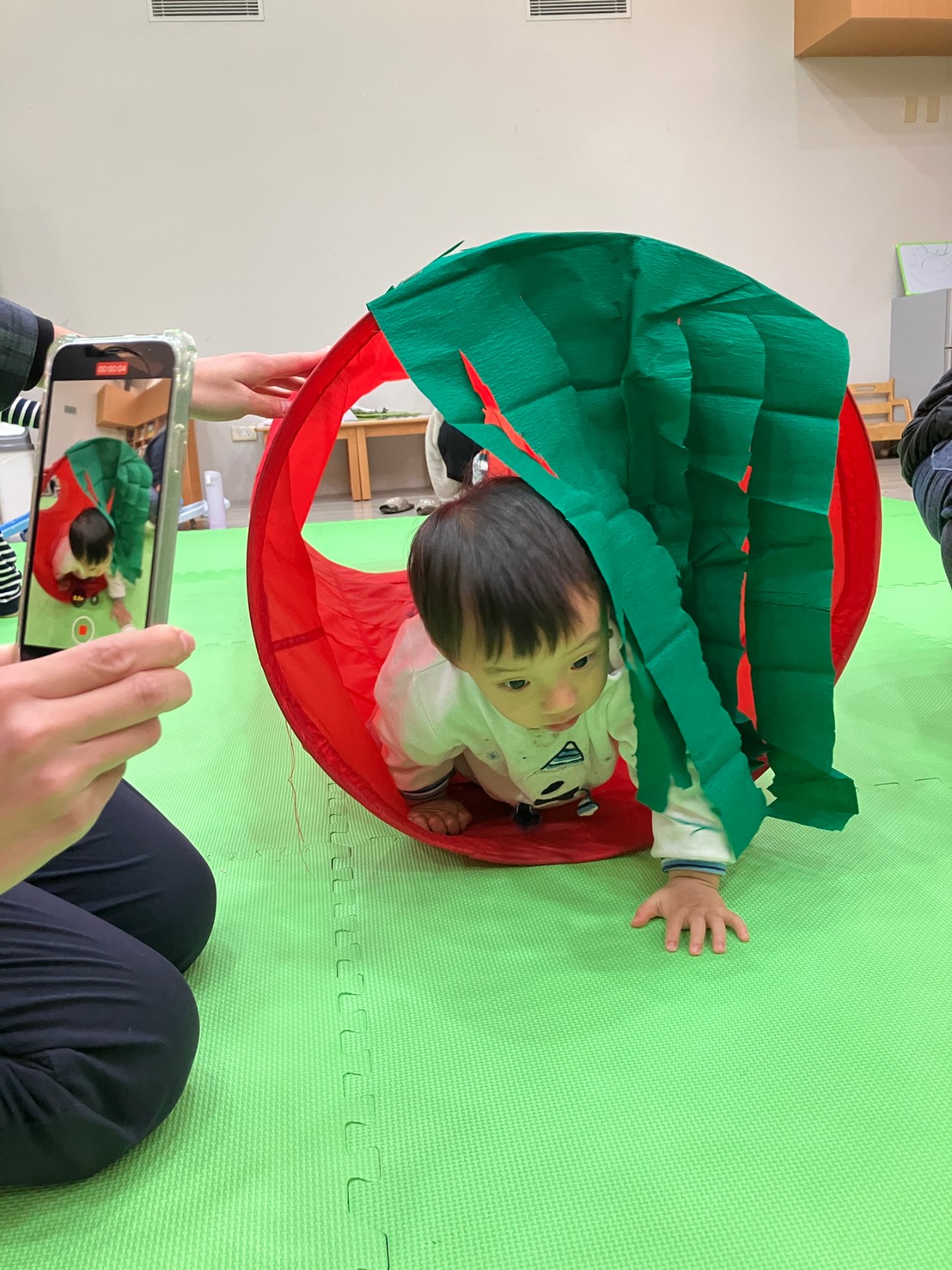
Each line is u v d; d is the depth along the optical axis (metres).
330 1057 0.61
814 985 0.66
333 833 0.93
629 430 0.71
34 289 3.40
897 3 3.24
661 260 0.65
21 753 0.32
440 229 3.57
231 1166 0.53
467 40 3.42
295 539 0.86
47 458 0.42
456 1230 0.49
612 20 3.47
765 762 0.83
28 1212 0.51
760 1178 0.51
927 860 0.81
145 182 3.38
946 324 3.52
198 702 1.30
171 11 3.27
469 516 0.68
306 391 0.69
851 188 3.74
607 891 0.80
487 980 0.68
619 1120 0.55
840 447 0.80
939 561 1.86
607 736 0.83
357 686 1.02
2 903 0.55
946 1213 0.48
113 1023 0.52
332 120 3.42
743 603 0.82
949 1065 0.58
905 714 1.11
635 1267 0.46
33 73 3.24
